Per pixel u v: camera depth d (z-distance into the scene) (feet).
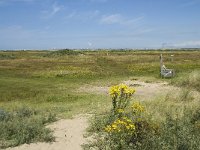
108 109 37.09
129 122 22.66
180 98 42.63
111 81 86.94
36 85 83.41
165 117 28.50
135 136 22.52
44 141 27.45
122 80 88.22
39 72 114.42
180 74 93.15
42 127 30.96
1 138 27.86
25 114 38.52
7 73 115.24
